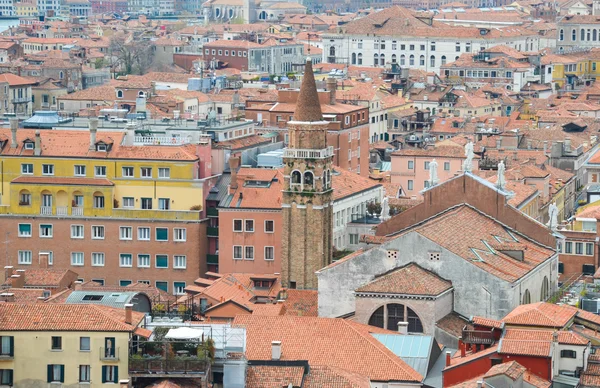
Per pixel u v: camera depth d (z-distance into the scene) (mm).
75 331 196500
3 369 196750
